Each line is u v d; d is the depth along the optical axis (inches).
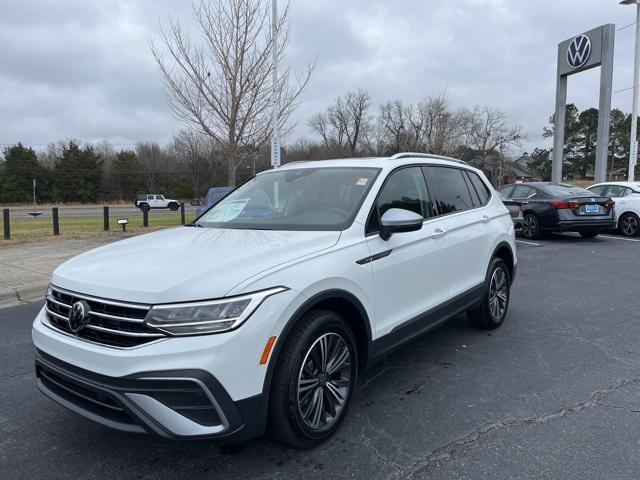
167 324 94.0
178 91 491.8
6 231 527.8
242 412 98.1
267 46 504.1
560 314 231.1
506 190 557.3
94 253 129.5
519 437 120.5
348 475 106.0
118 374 93.7
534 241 504.4
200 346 93.3
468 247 179.3
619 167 3287.4
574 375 158.7
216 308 96.0
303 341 108.9
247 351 97.5
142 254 119.2
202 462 112.3
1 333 214.2
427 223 160.1
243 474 107.2
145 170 3307.1
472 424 127.6
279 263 108.9
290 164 185.0
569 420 128.6
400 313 142.9
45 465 112.3
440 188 177.3
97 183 3169.3
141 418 93.0
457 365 168.9
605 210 488.1
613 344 188.4
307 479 104.7
